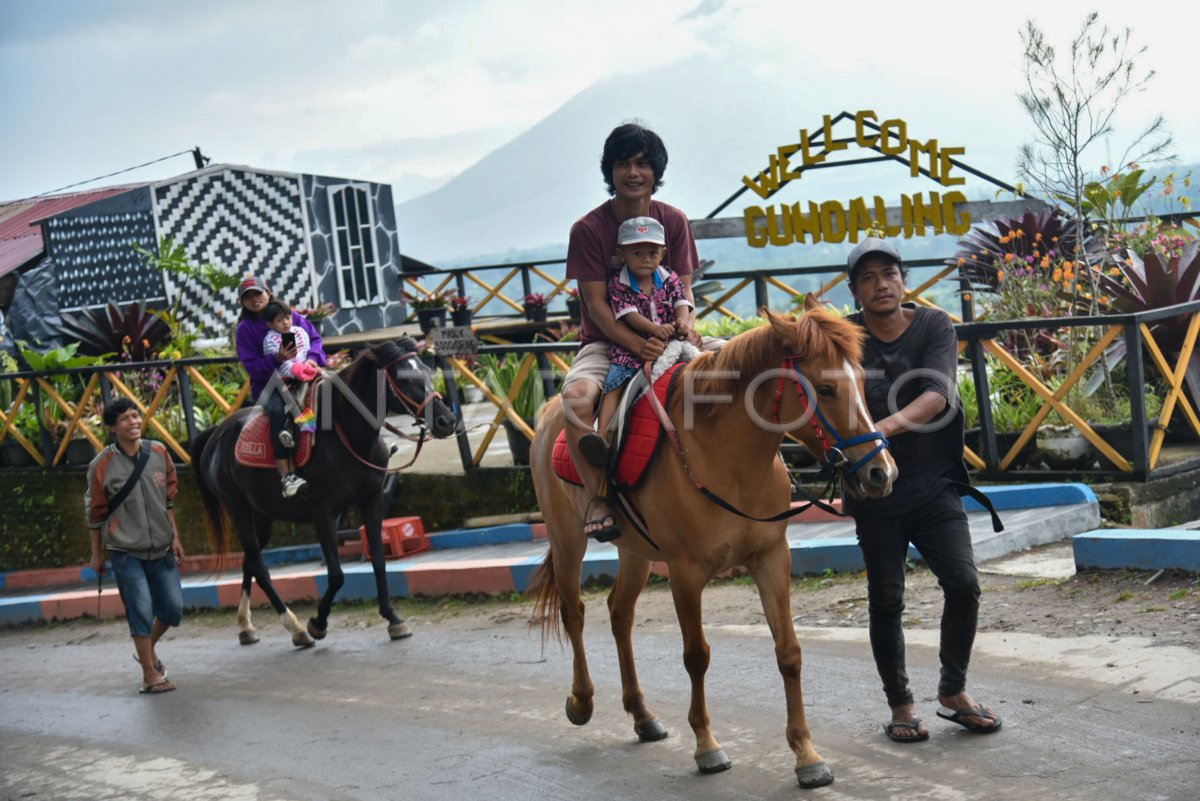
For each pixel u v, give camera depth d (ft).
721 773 17.65
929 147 46.09
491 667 25.73
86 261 59.52
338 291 70.28
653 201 19.57
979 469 32.45
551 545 20.97
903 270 17.60
